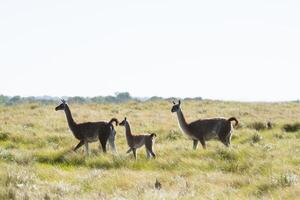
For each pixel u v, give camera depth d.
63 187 20.86
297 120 54.38
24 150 34.78
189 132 37.06
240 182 21.67
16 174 22.84
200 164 27.19
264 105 84.38
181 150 33.19
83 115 62.56
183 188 20.02
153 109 74.50
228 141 37.44
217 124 37.00
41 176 24.62
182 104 83.69
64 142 40.38
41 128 48.09
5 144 38.44
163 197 17.72
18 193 19.03
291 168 24.53
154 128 49.50
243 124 51.41
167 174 24.50
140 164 28.91
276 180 20.28
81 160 31.05
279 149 34.00
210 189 19.98
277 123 51.66
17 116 58.53
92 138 35.56
